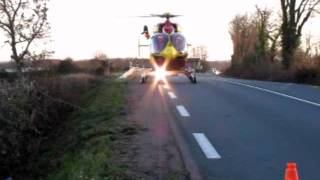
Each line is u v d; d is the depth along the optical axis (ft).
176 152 36.52
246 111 56.75
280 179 29.53
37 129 58.59
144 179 30.12
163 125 47.60
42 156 51.34
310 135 42.29
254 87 89.40
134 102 65.82
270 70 159.02
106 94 77.05
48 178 41.14
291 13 158.81
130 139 41.32
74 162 38.75
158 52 99.45
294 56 153.79
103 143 40.24
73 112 70.38
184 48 100.32
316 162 33.37
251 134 42.98
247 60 223.30
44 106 65.51
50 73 82.58
